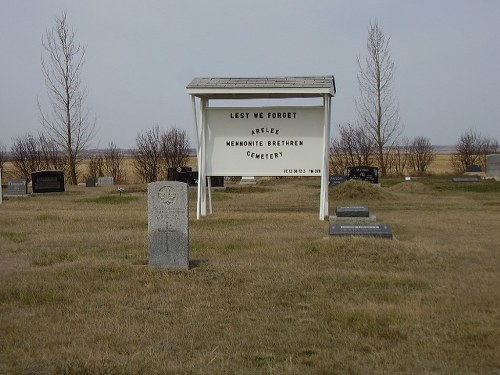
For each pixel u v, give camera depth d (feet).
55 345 20.52
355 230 41.04
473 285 29.78
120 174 184.44
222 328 22.74
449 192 100.73
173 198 32.99
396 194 93.71
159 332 22.04
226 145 59.52
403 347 20.56
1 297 27.07
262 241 42.78
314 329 22.63
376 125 157.28
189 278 30.94
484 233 48.88
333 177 118.21
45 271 32.76
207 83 57.62
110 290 28.55
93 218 58.70
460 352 20.04
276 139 58.75
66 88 175.22
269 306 25.96
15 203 79.71
